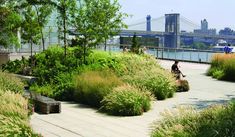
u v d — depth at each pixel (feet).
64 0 69.67
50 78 59.77
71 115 44.42
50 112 45.27
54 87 56.49
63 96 54.19
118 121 41.60
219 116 28.73
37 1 77.61
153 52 125.18
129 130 37.78
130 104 44.83
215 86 69.41
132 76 59.52
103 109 46.98
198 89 65.77
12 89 47.03
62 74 59.47
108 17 72.13
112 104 45.47
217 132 25.94
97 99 49.11
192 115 30.63
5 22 80.59
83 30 70.38
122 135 35.99
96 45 73.87
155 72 59.47
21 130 29.35
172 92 57.57
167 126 29.81
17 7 82.33
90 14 70.49
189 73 87.71
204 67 99.71
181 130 28.02
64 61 66.90
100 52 76.89
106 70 61.05
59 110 45.68
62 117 43.29
